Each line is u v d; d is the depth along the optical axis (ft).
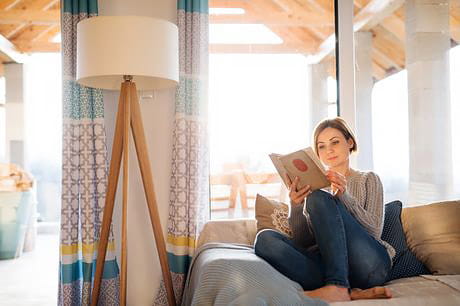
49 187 10.65
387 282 7.13
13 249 10.38
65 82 9.08
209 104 10.04
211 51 10.19
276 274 6.05
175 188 9.26
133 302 9.51
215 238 8.56
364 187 7.30
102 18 7.49
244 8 10.35
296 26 10.43
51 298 10.12
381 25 10.43
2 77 10.50
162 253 8.41
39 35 10.56
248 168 10.19
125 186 7.97
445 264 7.28
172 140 9.62
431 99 10.27
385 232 7.81
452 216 7.75
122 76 8.69
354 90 10.23
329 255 6.26
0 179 10.37
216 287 6.01
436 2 10.30
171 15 9.70
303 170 6.77
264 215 8.29
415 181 10.27
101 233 8.25
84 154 9.07
